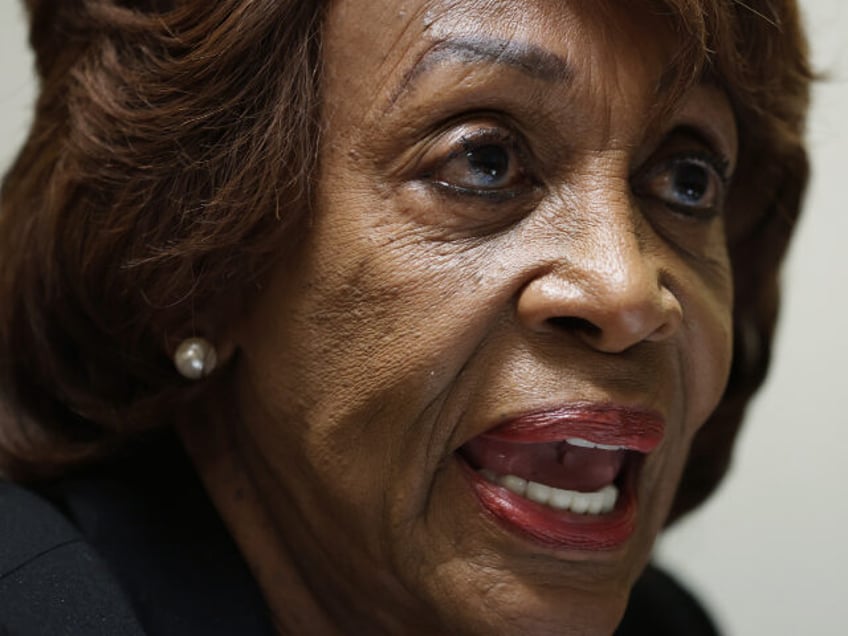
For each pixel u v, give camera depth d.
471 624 0.81
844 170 1.42
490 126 0.77
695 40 0.78
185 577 0.85
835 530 1.44
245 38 0.78
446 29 0.77
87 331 0.88
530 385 0.78
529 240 0.78
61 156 0.87
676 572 1.47
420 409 0.78
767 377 1.10
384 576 0.83
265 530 0.88
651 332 0.77
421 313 0.77
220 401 0.89
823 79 1.01
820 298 1.44
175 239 0.82
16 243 0.91
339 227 0.79
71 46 0.88
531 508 0.81
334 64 0.79
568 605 0.80
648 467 0.87
